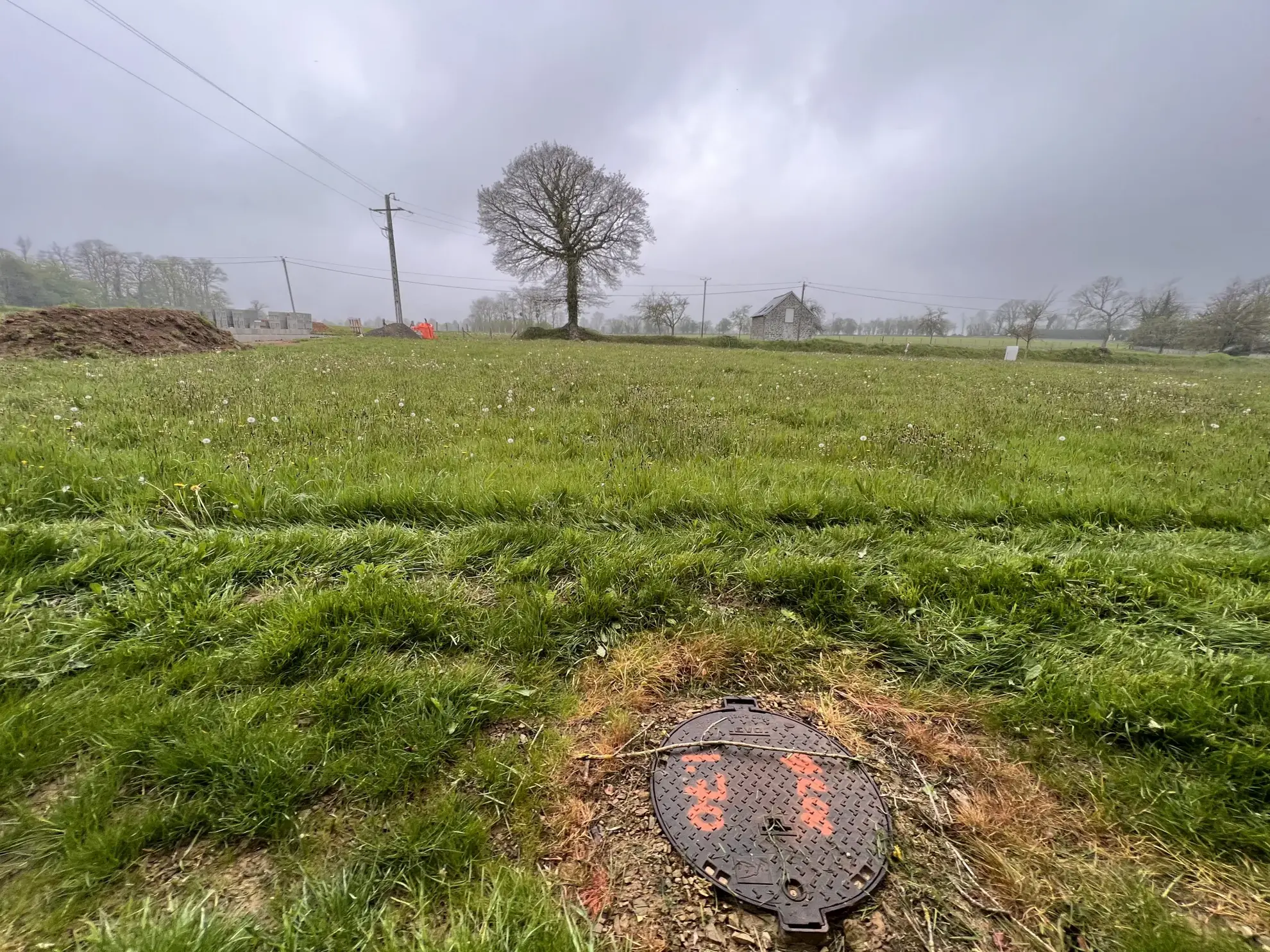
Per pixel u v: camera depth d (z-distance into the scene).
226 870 1.36
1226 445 5.49
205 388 7.15
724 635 2.33
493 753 1.71
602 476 3.92
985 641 2.27
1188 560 2.85
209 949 1.16
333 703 1.81
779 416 6.89
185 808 1.47
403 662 2.09
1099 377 17.34
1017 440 5.57
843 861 1.45
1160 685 1.96
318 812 1.49
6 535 2.59
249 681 1.94
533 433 5.30
